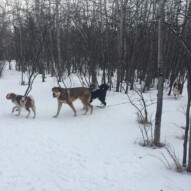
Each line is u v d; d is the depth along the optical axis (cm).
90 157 711
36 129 951
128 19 1728
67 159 699
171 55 1772
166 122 1020
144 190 552
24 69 2695
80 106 1278
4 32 3278
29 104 1089
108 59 1656
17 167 654
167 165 660
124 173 623
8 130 942
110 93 1546
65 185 572
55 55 2394
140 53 1742
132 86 1634
